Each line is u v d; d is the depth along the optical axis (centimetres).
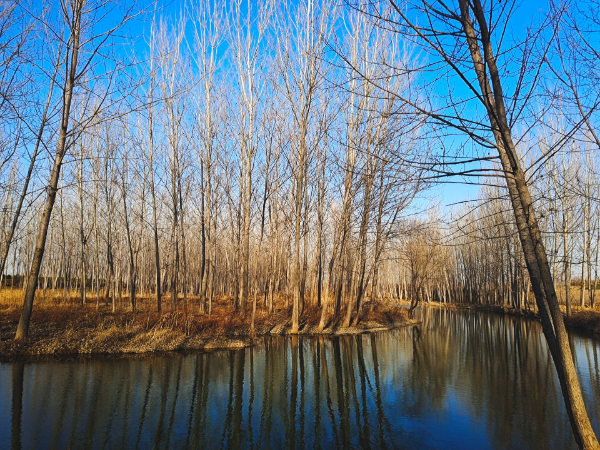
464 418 870
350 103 1639
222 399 952
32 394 905
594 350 1587
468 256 4550
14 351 1203
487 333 2184
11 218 2094
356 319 2200
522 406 948
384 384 1134
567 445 733
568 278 2456
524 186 452
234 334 1756
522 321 2814
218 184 2502
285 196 2542
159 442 700
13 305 1823
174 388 1008
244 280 2094
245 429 784
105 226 2744
